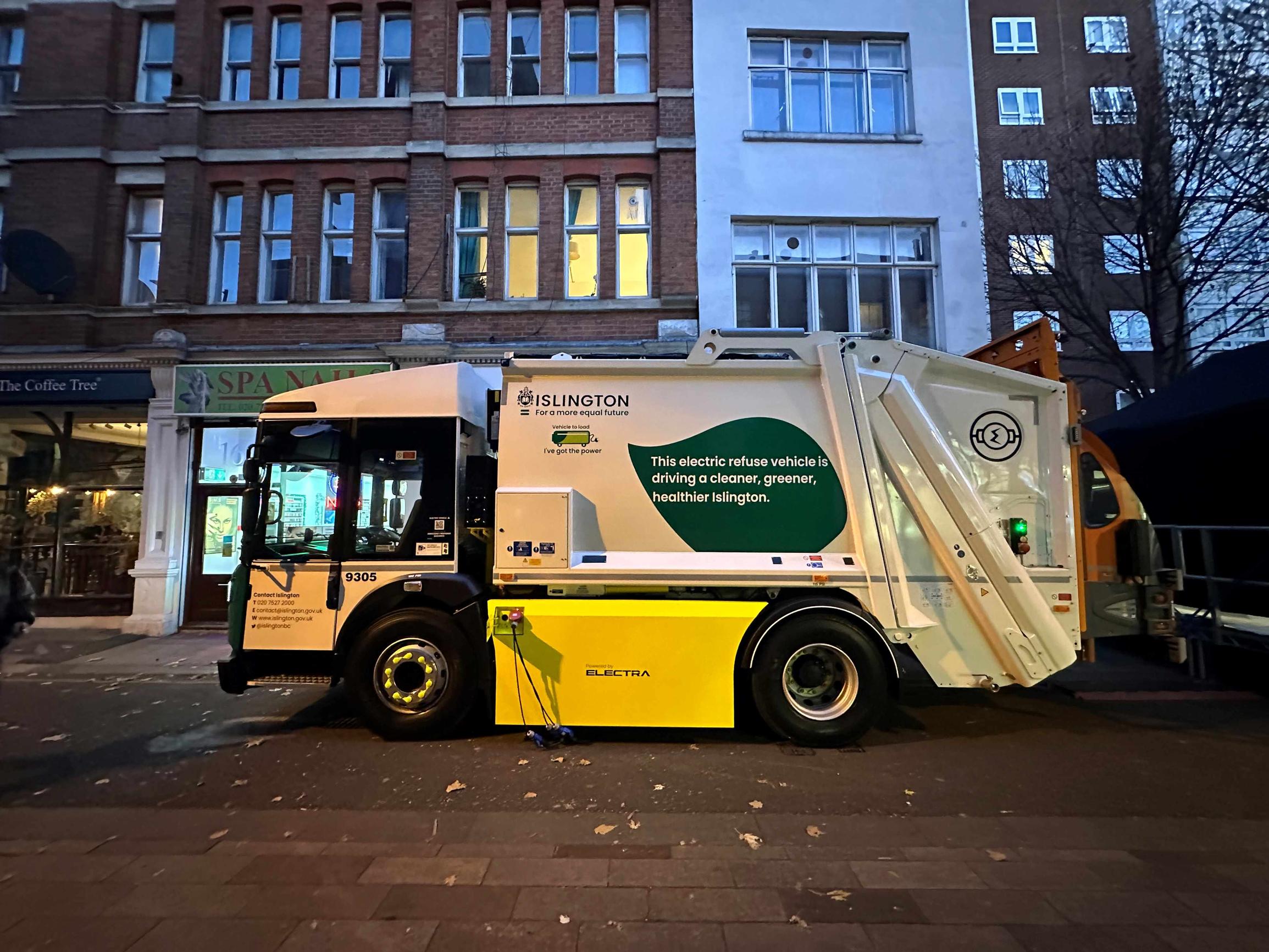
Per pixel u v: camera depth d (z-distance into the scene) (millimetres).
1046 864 3334
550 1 10781
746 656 5074
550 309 10234
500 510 5152
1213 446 7738
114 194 10562
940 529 5145
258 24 10742
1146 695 6453
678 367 5293
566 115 10664
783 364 5277
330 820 3842
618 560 5152
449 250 10453
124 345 10234
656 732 5367
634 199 10766
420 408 5395
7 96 10797
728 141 10594
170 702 6367
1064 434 5273
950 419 5305
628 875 3205
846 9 10984
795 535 5211
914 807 4027
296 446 5387
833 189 10578
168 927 2785
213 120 10641
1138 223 8555
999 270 9844
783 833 3680
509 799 4145
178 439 9922
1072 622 5164
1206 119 8000
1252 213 8125
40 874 3215
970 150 10742
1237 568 7543
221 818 3863
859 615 5031
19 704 6305
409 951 2646
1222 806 4047
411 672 5203
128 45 10750
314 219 10508
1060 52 17172
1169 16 9062
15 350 9938
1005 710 6012
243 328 10289
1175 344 8625
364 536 5320
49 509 10219
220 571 9992
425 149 10398
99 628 9938
